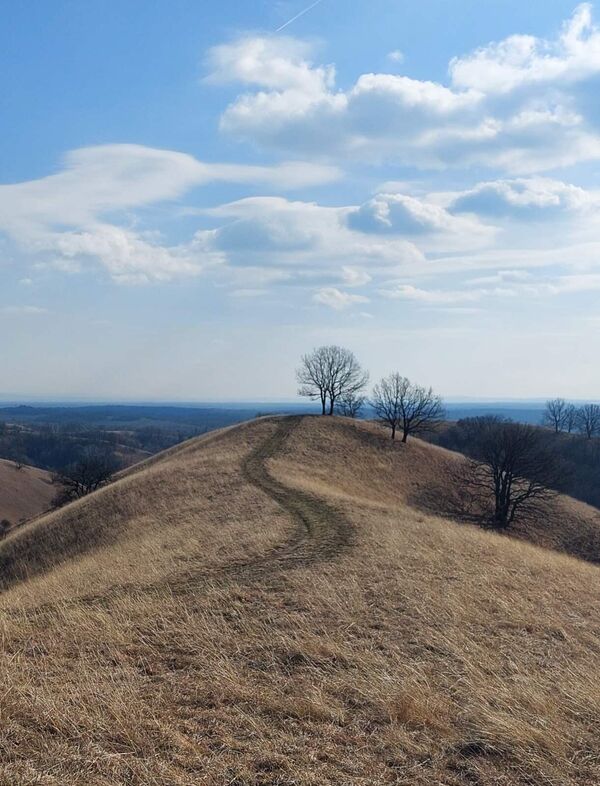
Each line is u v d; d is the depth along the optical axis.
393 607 11.94
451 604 12.14
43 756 6.35
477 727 7.33
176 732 6.96
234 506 26.92
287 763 6.46
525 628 11.26
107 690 7.96
